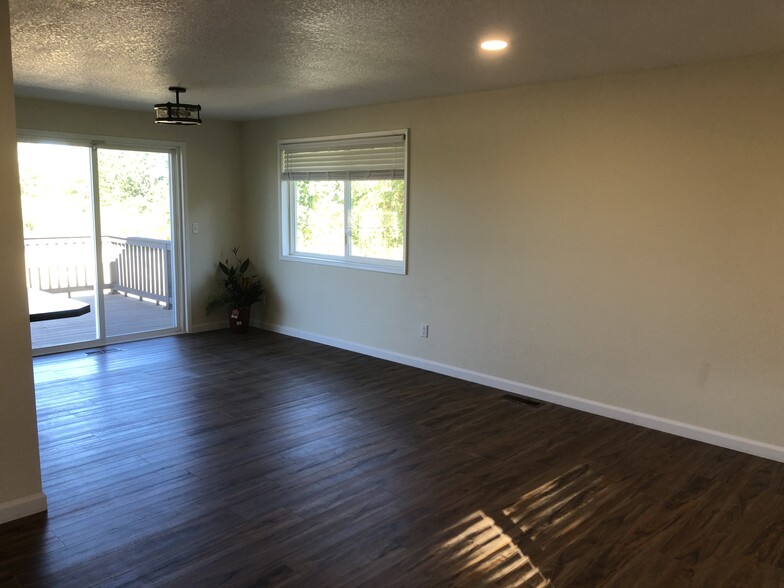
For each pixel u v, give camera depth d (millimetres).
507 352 4527
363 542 2463
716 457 3363
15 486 2594
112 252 7738
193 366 5156
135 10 2643
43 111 5184
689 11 2557
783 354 3271
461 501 2824
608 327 3947
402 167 5090
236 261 6738
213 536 2492
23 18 2762
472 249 4660
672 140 3551
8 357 2518
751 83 3240
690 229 3529
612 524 2635
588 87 3883
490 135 4438
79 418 3863
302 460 3264
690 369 3609
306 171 5949
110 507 2721
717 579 2250
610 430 3760
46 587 2146
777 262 3246
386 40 3084
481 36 2990
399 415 3996
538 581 2221
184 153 6145
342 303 5789
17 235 2482
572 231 4055
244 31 2953
